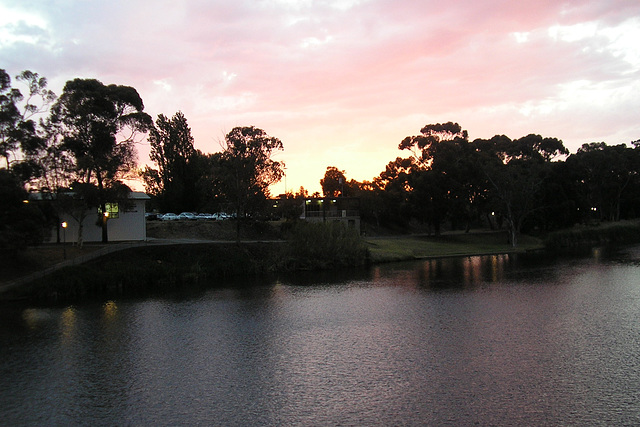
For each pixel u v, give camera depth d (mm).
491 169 88062
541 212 96625
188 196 99312
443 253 77188
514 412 17828
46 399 20188
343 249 63094
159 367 23984
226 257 56656
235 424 17531
